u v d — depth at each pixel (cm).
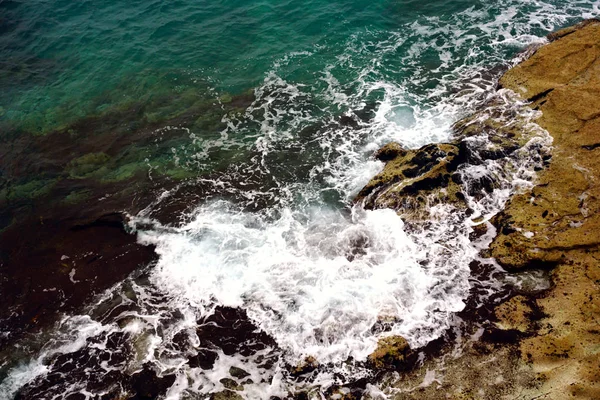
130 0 2809
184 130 1966
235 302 1334
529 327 1151
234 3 2697
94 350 1262
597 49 1812
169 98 2127
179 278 1416
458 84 2003
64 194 1759
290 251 1454
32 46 2533
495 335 1158
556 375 1038
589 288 1173
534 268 1280
